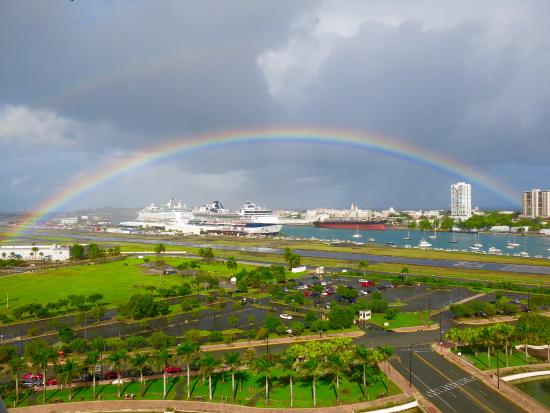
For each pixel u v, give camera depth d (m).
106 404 98.00
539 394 102.56
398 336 146.00
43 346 115.69
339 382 108.88
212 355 127.38
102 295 197.88
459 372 114.69
